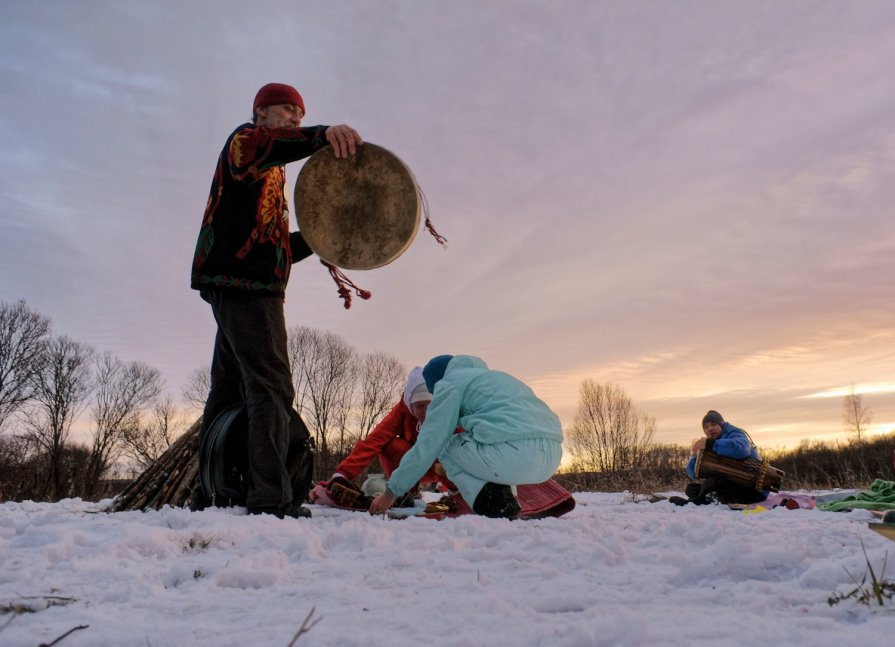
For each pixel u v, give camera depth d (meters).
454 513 4.28
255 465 3.54
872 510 5.36
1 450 41.97
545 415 4.08
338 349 48.19
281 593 1.94
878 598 1.64
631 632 1.37
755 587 1.97
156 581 2.12
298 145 3.57
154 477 4.73
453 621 1.57
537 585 2.01
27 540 2.64
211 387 4.10
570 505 4.27
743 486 6.91
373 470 23.22
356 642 1.39
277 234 3.83
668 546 2.77
